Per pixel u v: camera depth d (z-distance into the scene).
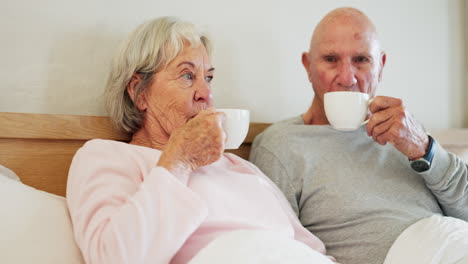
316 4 1.63
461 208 1.16
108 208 0.72
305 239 1.00
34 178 0.99
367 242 1.02
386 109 1.04
